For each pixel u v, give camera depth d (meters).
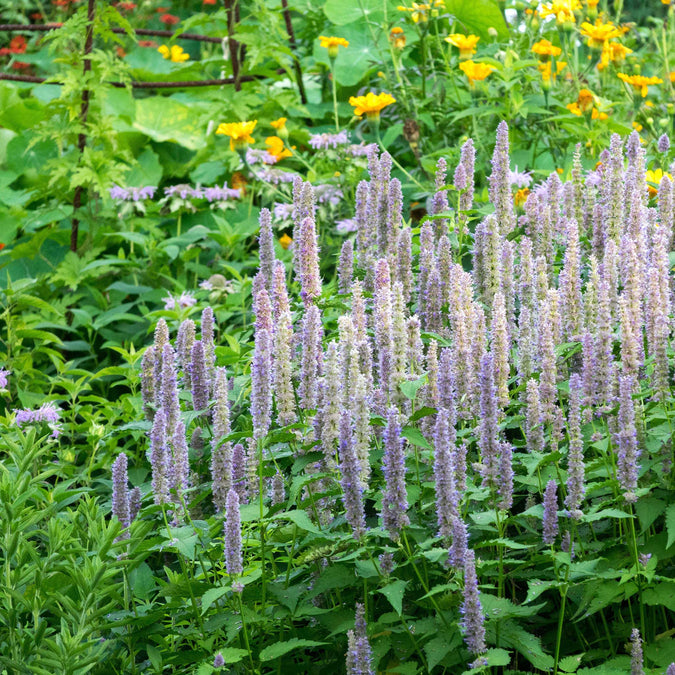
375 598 3.14
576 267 3.37
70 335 7.04
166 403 3.27
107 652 3.27
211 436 3.62
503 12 8.54
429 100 7.59
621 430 2.71
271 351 3.16
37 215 7.97
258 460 3.23
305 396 3.10
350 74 9.30
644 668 2.74
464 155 4.24
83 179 7.32
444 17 8.19
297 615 2.92
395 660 2.98
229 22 8.87
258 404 2.96
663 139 4.37
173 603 3.10
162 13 12.73
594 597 2.90
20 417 4.67
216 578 3.22
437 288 3.71
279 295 3.40
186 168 9.09
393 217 4.05
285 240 6.98
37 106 9.57
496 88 7.00
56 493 3.79
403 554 2.98
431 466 3.08
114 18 7.59
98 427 4.75
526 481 2.99
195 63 9.53
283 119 7.41
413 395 2.84
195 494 3.61
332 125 9.27
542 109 6.69
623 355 2.95
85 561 3.11
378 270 3.32
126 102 9.51
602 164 4.48
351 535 2.82
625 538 3.04
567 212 4.30
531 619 3.09
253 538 3.21
